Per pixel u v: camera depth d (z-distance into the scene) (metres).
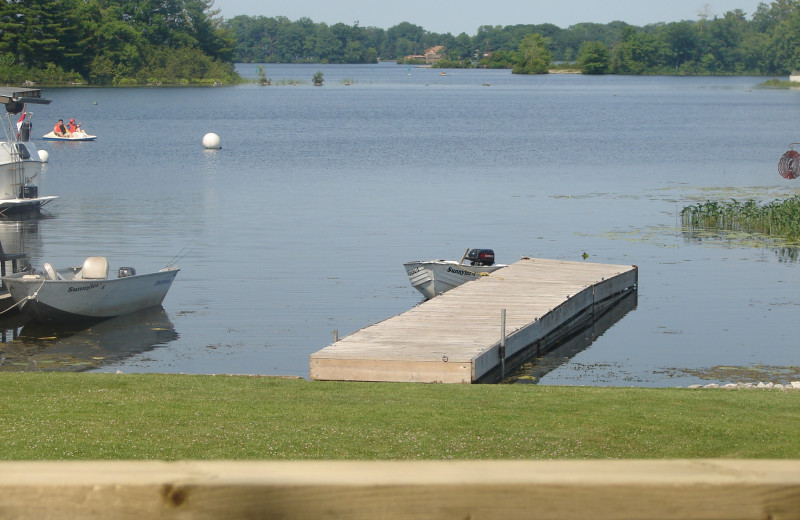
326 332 42.97
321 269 56.66
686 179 103.69
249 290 51.19
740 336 42.28
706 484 5.42
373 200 86.56
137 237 67.25
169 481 5.34
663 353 39.75
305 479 5.38
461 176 106.19
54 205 83.62
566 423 22.53
